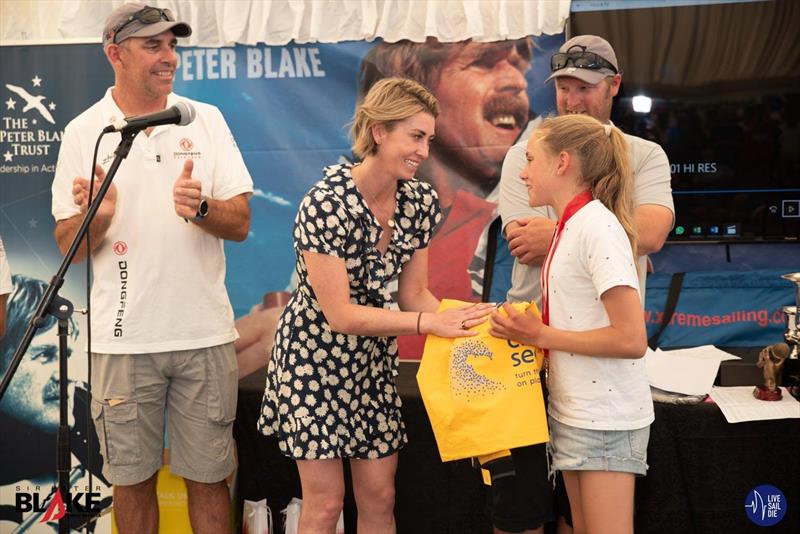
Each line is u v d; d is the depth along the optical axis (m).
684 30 3.10
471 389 2.31
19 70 3.13
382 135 2.27
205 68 3.37
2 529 3.20
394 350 2.58
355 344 2.43
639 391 2.24
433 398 2.34
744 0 3.06
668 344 3.17
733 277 3.20
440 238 3.32
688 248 3.33
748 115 3.11
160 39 2.70
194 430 2.83
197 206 2.61
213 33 3.33
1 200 3.16
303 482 2.47
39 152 3.14
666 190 2.79
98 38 3.12
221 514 2.89
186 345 2.77
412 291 2.57
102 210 2.67
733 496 2.66
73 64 3.12
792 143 3.10
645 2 3.10
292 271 3.42
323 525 2.47
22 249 3.17
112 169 2.28
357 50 3.30
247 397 2.99
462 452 2.32
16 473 3.18
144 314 2.74
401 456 2.91
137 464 2.78
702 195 3.17
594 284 2.16
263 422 2.54
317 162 3.37
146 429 2.79
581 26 3.14
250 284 3.44
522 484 2.44
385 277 2.43
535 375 2.30
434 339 2.38
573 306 2.22
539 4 3.16
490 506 2.54
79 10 3.29
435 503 2.91
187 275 2.77
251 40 3.31
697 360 2.89
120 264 2.75
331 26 3.29
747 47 3.08
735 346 3.16
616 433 2.21
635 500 2.72
